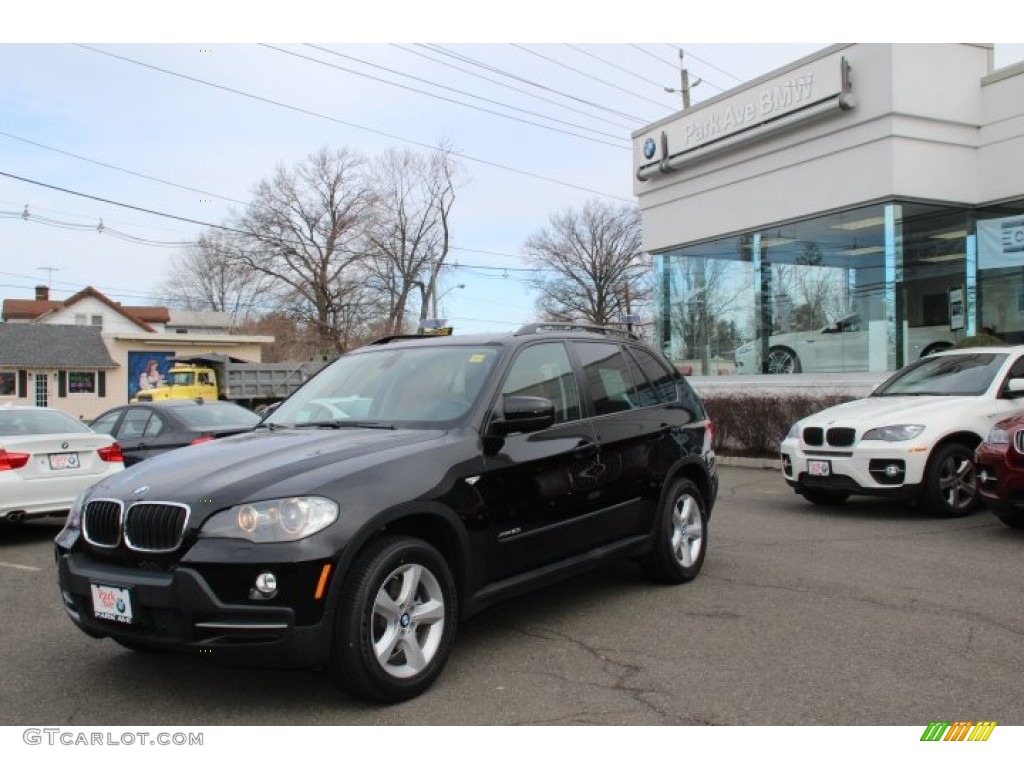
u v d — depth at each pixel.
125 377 43.41
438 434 4.50
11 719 3.91
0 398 41.44
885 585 5.88
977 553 6.79
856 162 14.30
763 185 16.12
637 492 5.67
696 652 4.60
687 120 17.55
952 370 9.28
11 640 5.12
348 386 5.38
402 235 52.69
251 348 46.25
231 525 3.70
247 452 4.35
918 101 13.84
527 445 4.82
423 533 4.30
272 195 51.72
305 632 3.61
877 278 14.02
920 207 14.09
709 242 17.59
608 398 5.69
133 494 4.00
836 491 9.36
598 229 60.47
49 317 56.94
